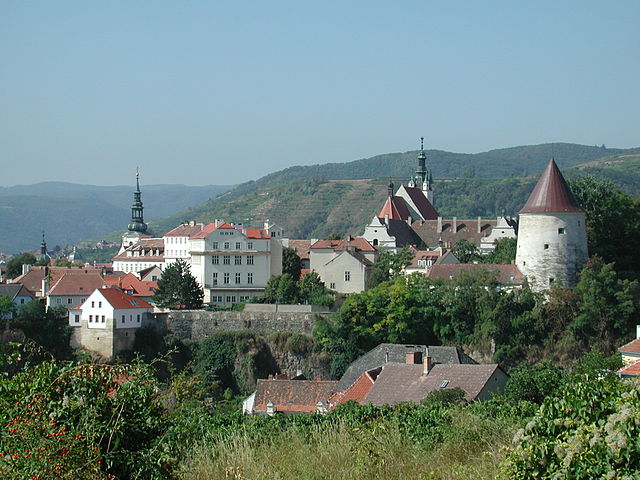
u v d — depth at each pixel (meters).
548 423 28.58
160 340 133.75
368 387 80.56
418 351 90.75
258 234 152.75
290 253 160.38
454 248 172.12
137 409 28.75
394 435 37.72
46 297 157.88
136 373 29.48
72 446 25.58
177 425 35.31
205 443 36.97
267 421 44.59
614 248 129.38
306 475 32.47
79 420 27.38
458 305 122.38
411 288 127.00
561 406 29.25
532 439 28.25
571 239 120.12
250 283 150.62
